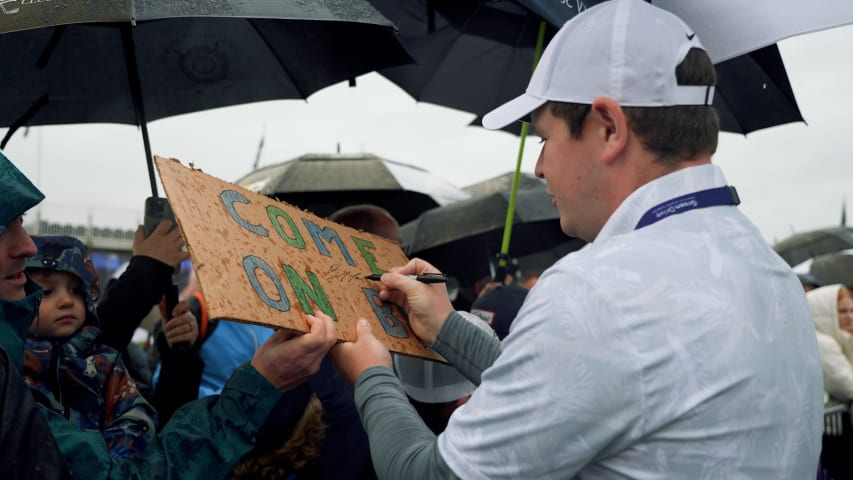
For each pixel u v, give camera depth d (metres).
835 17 1.86
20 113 2.29
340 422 2.26
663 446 1.05
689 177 1.20
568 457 1.06
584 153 1.25
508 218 3.08
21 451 1.11
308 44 2.39
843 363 4.34
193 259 1.20
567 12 1.98
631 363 1.04
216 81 2.48
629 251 1.12
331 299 1.47
